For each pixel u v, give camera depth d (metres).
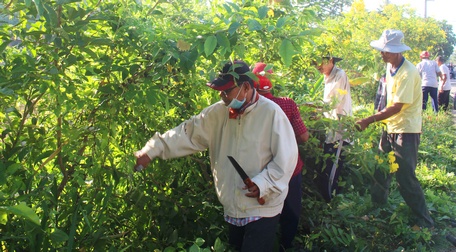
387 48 4.88
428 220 5.10
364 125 4.77
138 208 3.69
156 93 3.21
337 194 4.83
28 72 2.76
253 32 3.24
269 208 3.24
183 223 3.89
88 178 3.51
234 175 3.28
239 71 3.11
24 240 2.96
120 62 3.26
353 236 4.20
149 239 3.73
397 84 4.91
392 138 5.13
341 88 4.89
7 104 3.00
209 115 3.33
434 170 7.11
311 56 4.77
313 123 4.24
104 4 3.14
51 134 3.34
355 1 5.17
